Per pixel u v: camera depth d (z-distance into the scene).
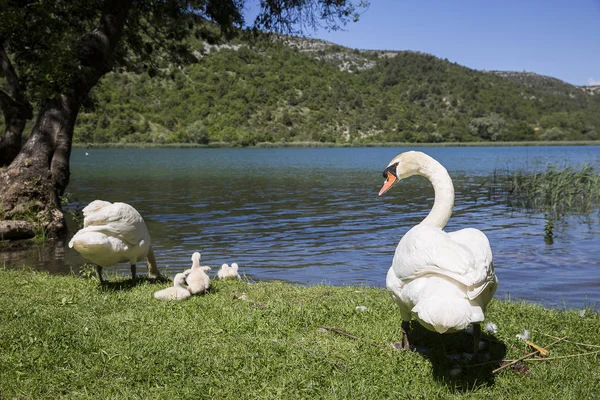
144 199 26.80
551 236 15.48
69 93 17.28
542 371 4.92
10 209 15.95
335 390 4.44
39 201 16.28
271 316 6.43
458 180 39.25
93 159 76.69
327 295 7.93
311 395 4.42
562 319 6.49
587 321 6.39
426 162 5.86
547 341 5.74
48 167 16.78
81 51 17.61
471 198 26.59
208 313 6.54
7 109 19.05
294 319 6.29
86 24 22.30
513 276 10.73
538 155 88.88
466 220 19.25
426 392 4.47
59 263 12.25
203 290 7.84
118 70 24.67
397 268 4.73
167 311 6.61
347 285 9.86
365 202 25.66
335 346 5.48
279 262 12.25
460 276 4.11
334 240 15.27
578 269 11.35
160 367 4.80
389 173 6.01
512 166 57.72
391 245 14.48
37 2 17.78
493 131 180.75
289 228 17.55
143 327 5.99
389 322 6.35
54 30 18.38
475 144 170.88
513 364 5.11
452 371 4.87
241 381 4.59
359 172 50.25
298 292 8.04
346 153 109.88
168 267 11.50
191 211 22.09
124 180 39.94
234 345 5.44
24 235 15.69
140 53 24.34
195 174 46.97
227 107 175.50
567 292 9.44
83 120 141.88
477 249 4.54
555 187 23.23
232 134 158.50
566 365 5.05
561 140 180.12
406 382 4.67
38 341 5.36
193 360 4.98
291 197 28.02
